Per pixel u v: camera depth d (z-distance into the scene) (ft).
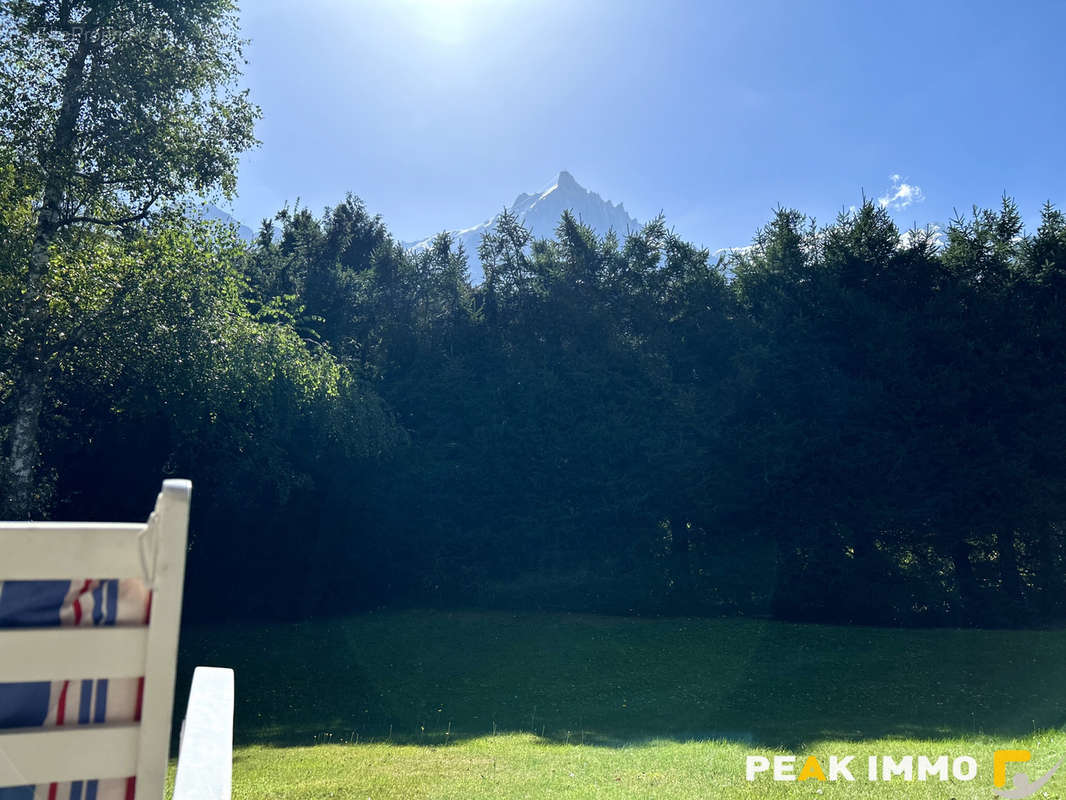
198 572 85.71
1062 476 77.71
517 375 92.73
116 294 48.08
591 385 90.74
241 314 56.34
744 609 85.30
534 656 68.08
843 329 84.38
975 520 78.54
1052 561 79.56
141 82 51.08
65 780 3.74
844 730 41.86
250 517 84.02
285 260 97.86
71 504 76.43
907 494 79.77
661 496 87.20
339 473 86.94
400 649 71.82
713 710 49.70
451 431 92.43
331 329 95.04
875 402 81.00
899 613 79.61
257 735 47.32
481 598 90.07
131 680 3.87
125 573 3.81
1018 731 40.09
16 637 3.69
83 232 52.85
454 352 97.25
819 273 87.86
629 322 96.53
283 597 87.92
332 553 89.61
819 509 81.46
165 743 3.84
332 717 51.96
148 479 76.02
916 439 80.12
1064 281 81.15
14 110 49.11
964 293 83.41
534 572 90.58
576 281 97.60
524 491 90.48
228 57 55.62
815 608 81.97
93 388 57.11
